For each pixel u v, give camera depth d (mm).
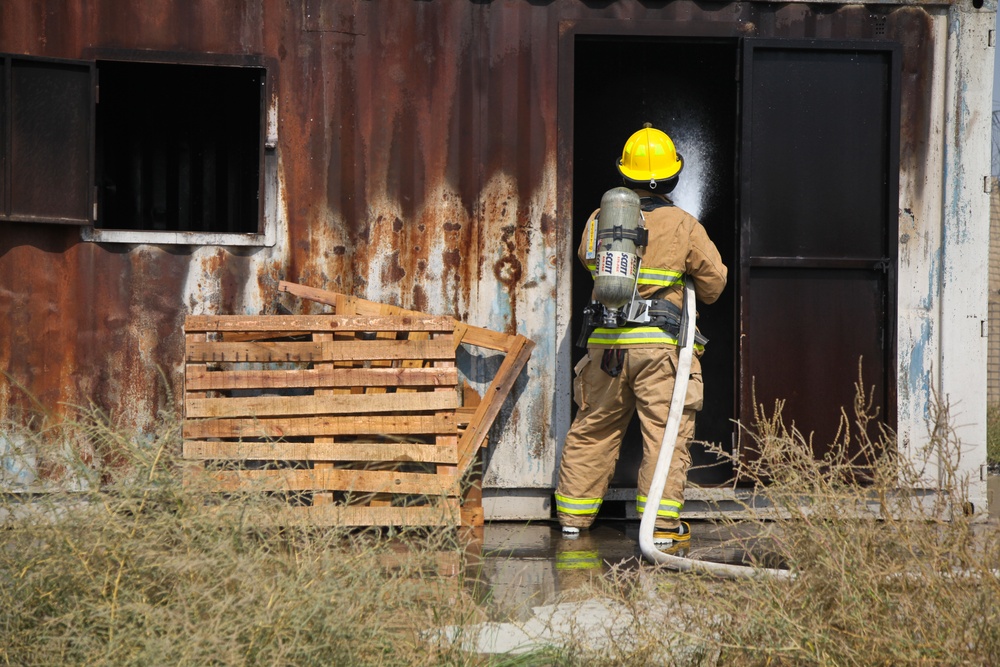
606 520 7484
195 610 3312
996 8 7371
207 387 6637
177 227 8734
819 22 7359
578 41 7703
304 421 6621
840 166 7293
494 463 7262
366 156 7184
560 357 7273
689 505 7406
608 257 6293
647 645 3688
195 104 8711
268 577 3566
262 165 7102
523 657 3967
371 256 7195
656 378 6492
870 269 7312
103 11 6938
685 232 6453
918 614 3482
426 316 6840
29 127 6805
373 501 6508
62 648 3311
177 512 3820
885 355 7297
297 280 7137
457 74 7227
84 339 6934
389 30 7188
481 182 7242
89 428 4727
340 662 3350
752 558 3990
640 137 6766
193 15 7027
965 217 7406
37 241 6883
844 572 3545
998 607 3381
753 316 7262
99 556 3617
